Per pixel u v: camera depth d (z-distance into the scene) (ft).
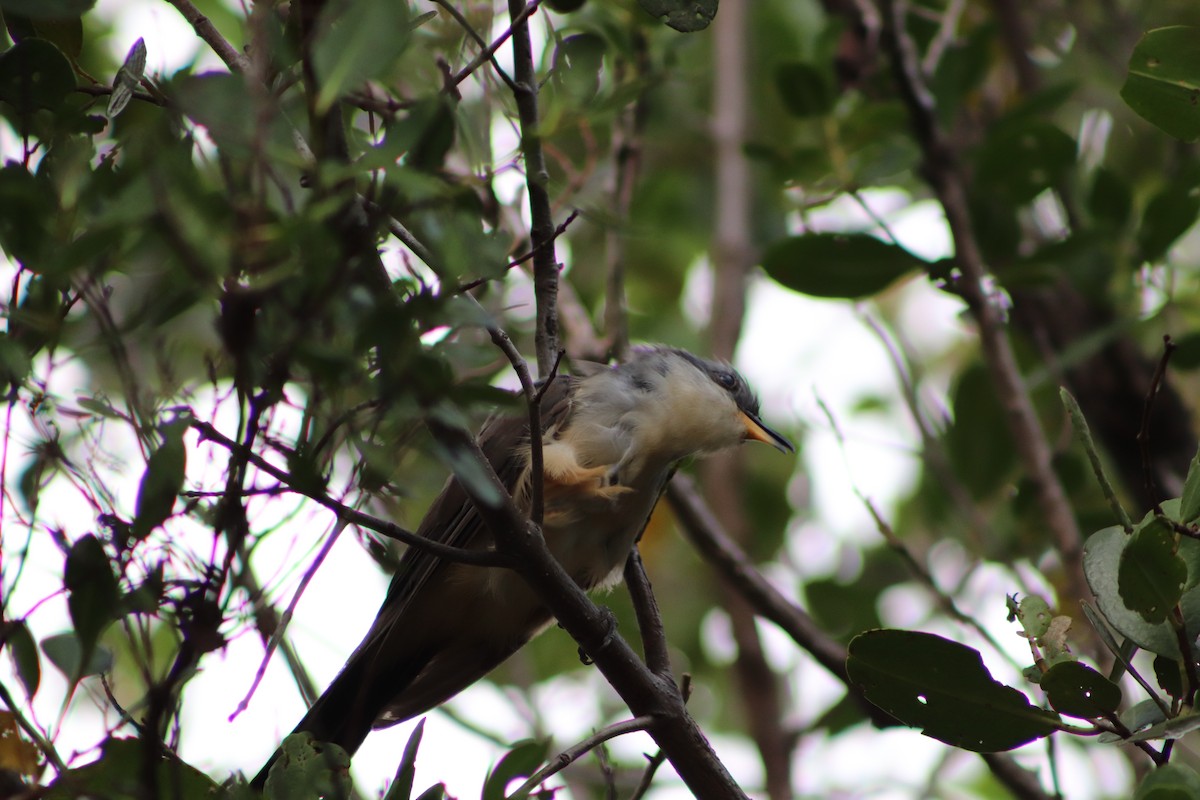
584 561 29.12
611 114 19.61
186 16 17.54
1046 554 33.09
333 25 14.11
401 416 14.78
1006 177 32.48
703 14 19.24
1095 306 34.12
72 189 14.30
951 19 35.22
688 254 44.47
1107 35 38.17
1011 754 28.55
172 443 14.85
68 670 17.34
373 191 13.78
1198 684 15.44
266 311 13.50
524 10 19.24
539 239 21.88
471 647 29.25
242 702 15.62
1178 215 31.40
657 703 20.97
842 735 34.94
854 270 31.35
